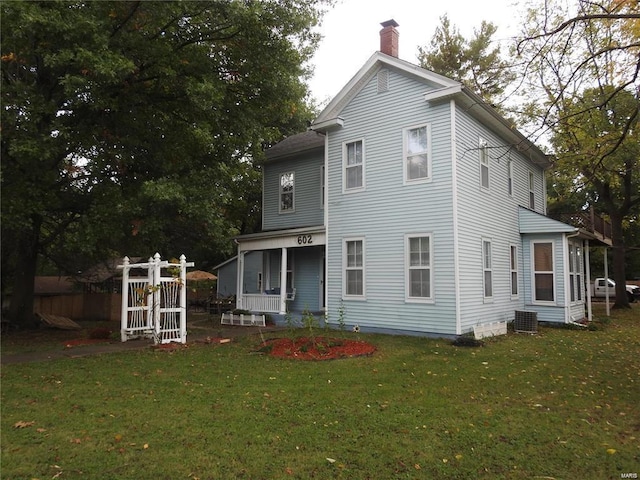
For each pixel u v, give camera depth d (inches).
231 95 560.4
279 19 494.0
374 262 531.8
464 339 426.0
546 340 465.4
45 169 424.8
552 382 284.5
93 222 448.8
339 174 577.6
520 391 263.0
